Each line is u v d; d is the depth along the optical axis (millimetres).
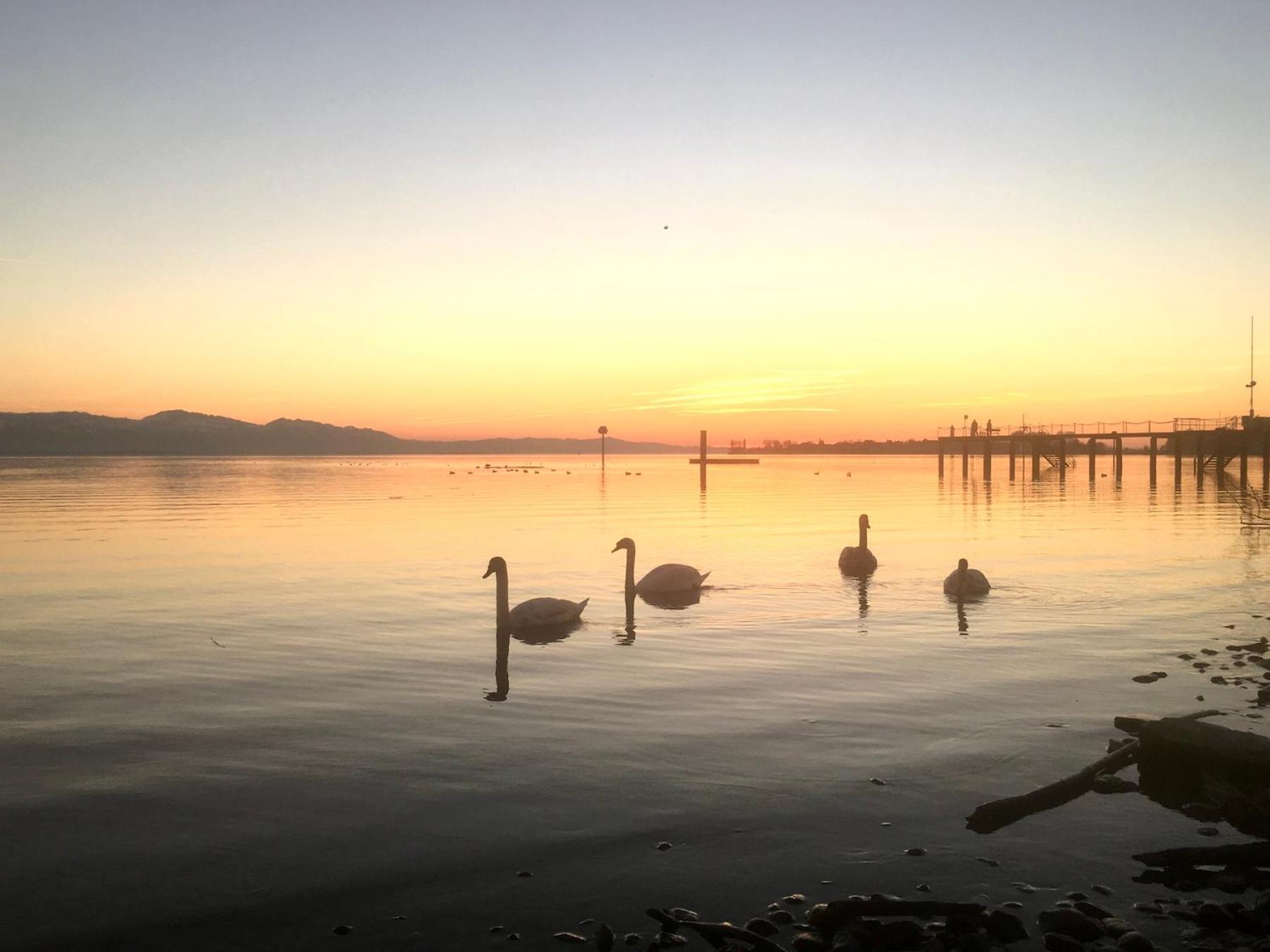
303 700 12469
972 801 8969
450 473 117188
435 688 13031
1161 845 8086
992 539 32750
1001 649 15102
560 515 44656
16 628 17219
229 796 9172
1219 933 6734
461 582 22719
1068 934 6645
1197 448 67750
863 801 8969
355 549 30094
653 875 7609
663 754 10242
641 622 17672
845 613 18438
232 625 17438
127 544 31438
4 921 6961
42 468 139125
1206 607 18797
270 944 6684
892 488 72875
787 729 11031
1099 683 12938
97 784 9508
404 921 6973
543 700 12375
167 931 6848
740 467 153625
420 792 9250
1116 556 27391
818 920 6859
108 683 13383
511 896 7316
